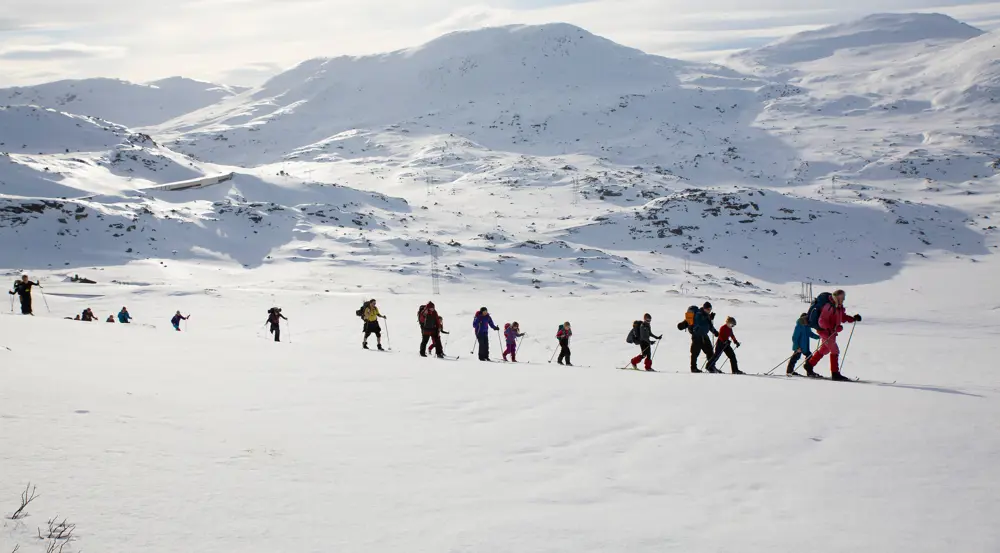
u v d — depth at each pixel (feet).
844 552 18.11
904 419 33.68
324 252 352.28
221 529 17.43
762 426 31.94
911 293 304.30
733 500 22.06
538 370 53.21
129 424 26.43
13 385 31.19
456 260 344.69
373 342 118.01
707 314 59.21
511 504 20.94
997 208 531.50
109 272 291.17
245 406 32.40
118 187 443.73
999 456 27.37
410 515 19.56
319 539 17.40
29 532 15.98
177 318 119.65
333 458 24.63
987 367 80.33
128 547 15.80
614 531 19.03
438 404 35.91
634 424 32.07
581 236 452.76
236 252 358.43
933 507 21.66
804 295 317.63
